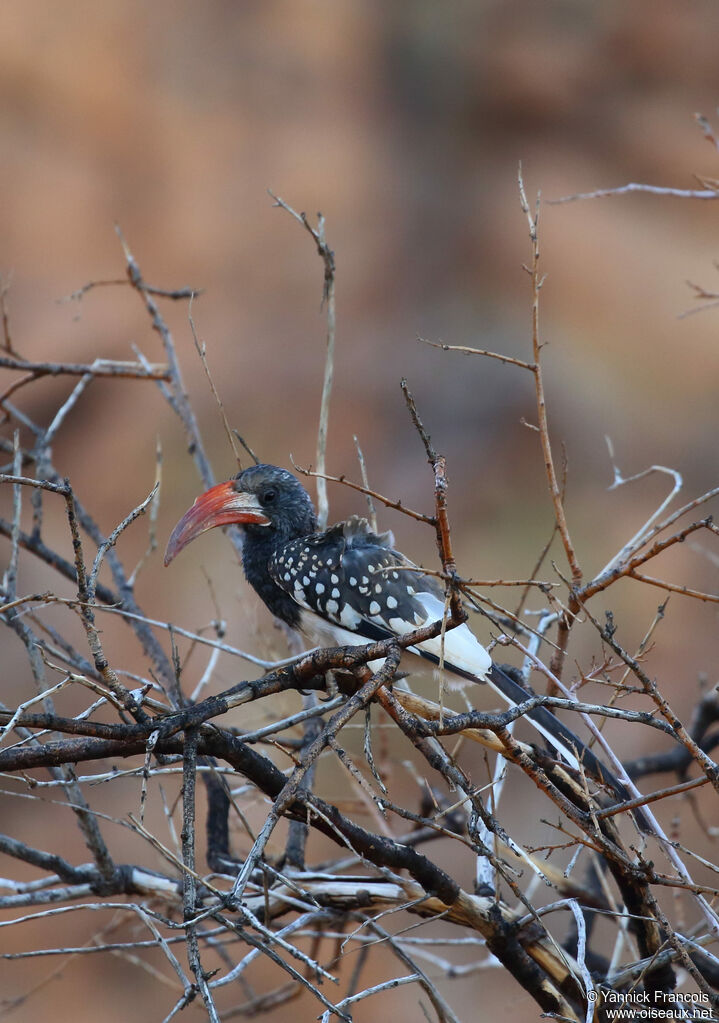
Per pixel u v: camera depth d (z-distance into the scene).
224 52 21.20
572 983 5.59
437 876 5.20
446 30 21.53
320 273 19.47
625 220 19.62
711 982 5.93
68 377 17.28
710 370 17.81
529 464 16.83
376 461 16.94
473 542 15.80
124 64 20.55
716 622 14.20
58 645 6.92
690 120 20.48
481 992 10.23
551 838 10.16
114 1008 10.55
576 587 5.64
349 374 18.03
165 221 19.58
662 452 17.12
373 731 9.24
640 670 4.73
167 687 6.92
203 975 4.17
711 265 19.06
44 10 20.41
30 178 19.34
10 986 10.60
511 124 20.94
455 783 4.78
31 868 11.35
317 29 21.36
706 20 20.91
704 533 15.58
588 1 21.50
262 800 6.40
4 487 14.80
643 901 5.27
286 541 7.04
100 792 11.44
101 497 16.19
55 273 18.80
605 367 17.95
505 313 18.84
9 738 6.50
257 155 20.50
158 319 8.05
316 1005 10.10
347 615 6.54
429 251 19.70
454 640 6.12
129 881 6.00
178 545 6.96
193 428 7.84
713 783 4.63
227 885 6.91
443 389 17.70
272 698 8.44
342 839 4.80
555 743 5.71
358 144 20.64
